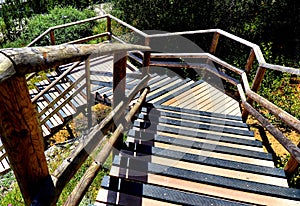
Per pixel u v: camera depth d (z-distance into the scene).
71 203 1.28
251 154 2.45
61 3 11.95
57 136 5.23
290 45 6.85
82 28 9.71
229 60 6.07
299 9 6.84
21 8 11.03
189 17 7.29
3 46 9.78
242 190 1.92
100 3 12.83
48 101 5.51
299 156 1.92
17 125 0.72
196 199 1.79
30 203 0.95
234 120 3.55
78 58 1.05
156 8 7.44
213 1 6.98
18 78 0.67
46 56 0.79
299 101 4.35
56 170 1.08
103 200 1.76
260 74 3.19
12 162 0.80
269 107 2.49
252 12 7.07
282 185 2.06
